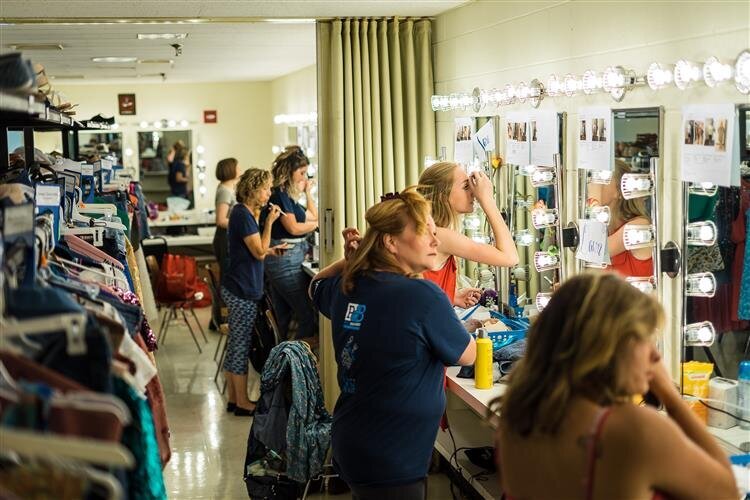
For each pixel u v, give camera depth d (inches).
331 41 208.7
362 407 116.7
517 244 172.4
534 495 73.9
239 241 238.5
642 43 126.8
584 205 144.1
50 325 69.7
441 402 118.8
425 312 114.3
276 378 166.7
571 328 71.5
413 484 117.5
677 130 119.7
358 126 209.8
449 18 202.5
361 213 212.1
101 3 184.4
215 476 200.1
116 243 155.4
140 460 78.4
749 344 108.0
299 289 256.5
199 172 486.6
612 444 69.0
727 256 110.1
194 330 356.5
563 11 150.0
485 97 180.5
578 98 146.8
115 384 76.9
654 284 124.6
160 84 476.4
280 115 438.0
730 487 70.6
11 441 55.8
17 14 198.8
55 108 136.0
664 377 77.7
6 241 80.9
